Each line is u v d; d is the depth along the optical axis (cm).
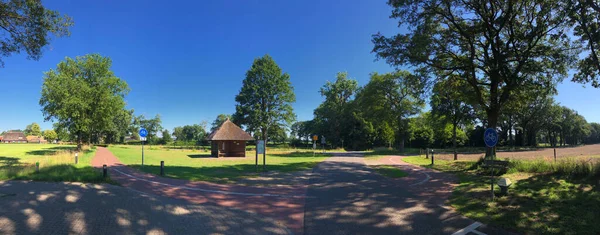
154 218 687
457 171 1703
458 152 4038
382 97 4353
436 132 6469
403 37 1725
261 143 1816
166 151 4553
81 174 1344
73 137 4375
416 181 1337
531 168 1367
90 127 4088
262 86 5356
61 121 3734
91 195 938
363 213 766
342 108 6456
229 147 3369
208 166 2002
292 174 1567
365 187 1166
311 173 1622
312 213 763
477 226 665
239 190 1080
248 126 5434
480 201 889
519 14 1617
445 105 3356
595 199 823
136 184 1192
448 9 1678
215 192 1034
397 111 4325
